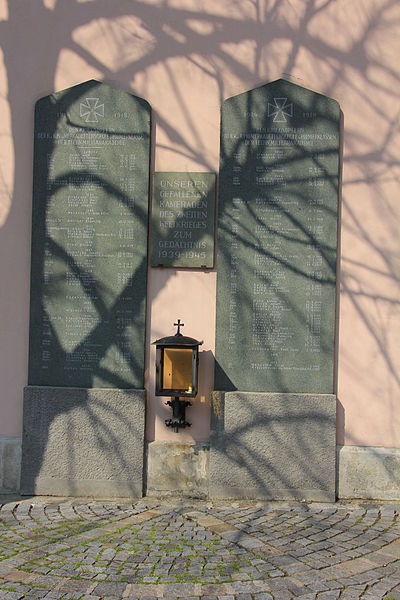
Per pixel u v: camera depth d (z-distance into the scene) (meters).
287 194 5.00
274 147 5.00
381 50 5.02
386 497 4.95
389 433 5.02
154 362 5.07
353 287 5.04
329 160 4.98
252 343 5.00
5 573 3.60
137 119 5.04
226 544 4.03
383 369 5.03
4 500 4.89
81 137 5.06
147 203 5.04
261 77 5.06
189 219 5.03
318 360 4.98
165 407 5.06
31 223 5.10
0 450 5.06
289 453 4.93
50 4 5.07
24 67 5.10
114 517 4.52
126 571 3.64
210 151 5.07
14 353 5.11
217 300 5.00
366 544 4.05
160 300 5.07
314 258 4.99
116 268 5.05
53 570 3.64
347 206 5.04
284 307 4.99
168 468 5.02
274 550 3.94
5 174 5.13
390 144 5.03
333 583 3.51
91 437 5.00
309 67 5.05
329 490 4.91
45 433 5.02
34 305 5.06
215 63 5.06
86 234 5.06
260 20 5.07
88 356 5.05
